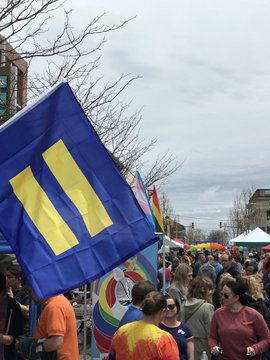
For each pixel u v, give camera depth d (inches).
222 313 227.6
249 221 3580.2
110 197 156.7
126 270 286.5
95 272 149.6
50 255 146.0
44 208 149.6
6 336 190.7
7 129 149.8
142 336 157.5
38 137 152.9
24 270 142.3
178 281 303.4
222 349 223.8
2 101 336.2
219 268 650.8
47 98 154.9
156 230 320.8
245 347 219.8
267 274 448.1
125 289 285.1
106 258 152.1
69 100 157.1
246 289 266.4
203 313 245.6
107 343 283.0
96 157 157.6
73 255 148.6
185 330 216.2
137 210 157.5
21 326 197.3
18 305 199.3
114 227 154.9
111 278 285.4
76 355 179.5
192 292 255.0
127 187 157.9
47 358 167.8
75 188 154.4
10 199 146.5
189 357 213.8
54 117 155.4
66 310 175.2
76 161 156.1
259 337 221.8
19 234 144.7
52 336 168.1
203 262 725.9
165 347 155.8
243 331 219.6
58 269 145.9
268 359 244.4
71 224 150.9
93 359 284.0
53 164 153.9
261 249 1288.1
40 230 147.0
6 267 239.8
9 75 346.6
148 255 289.1
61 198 152.3
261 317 223.3
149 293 166.9
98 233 152.8
